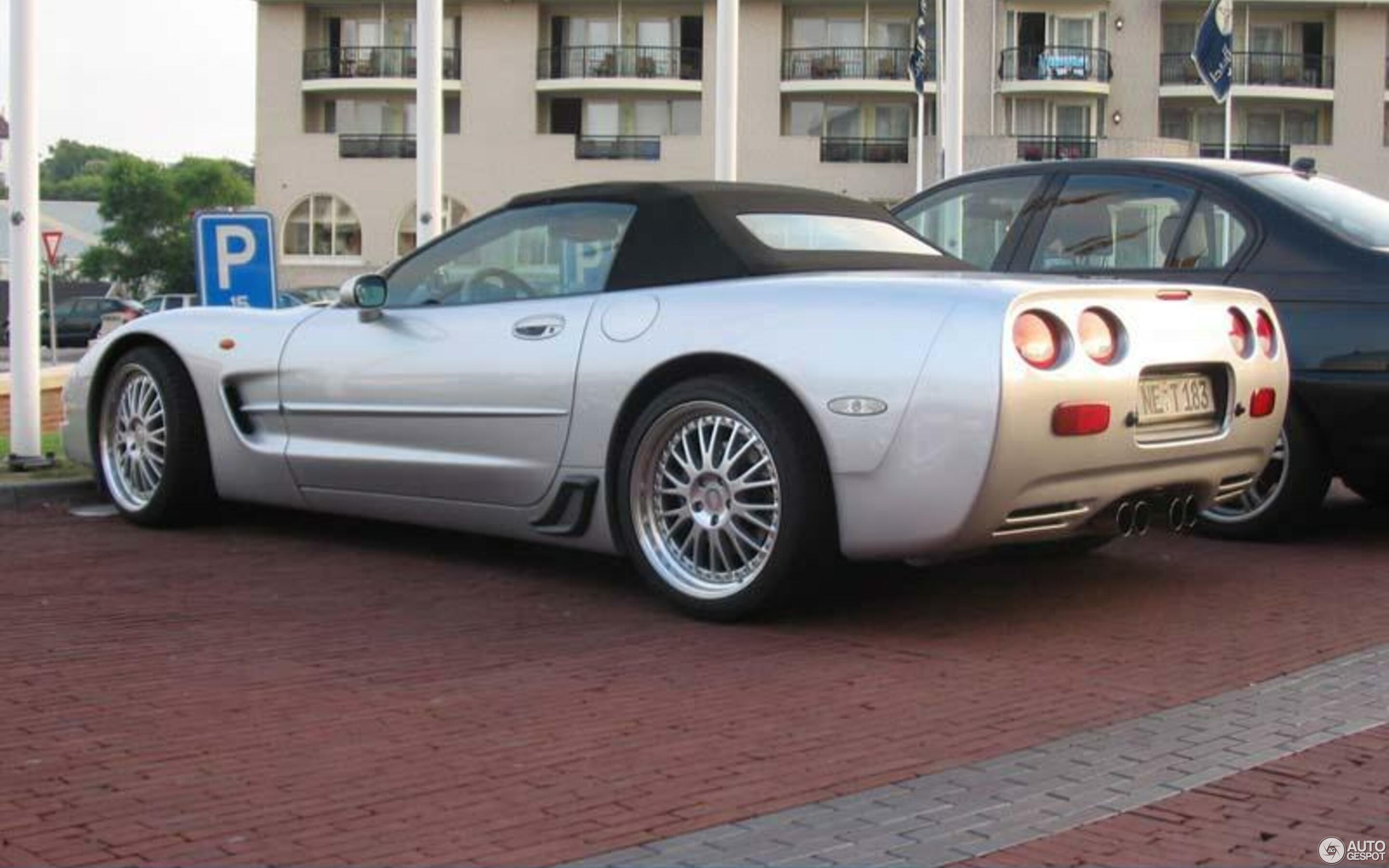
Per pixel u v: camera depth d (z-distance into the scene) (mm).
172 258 64062
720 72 13359
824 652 4621
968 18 44719
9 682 4215
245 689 4180
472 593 5457
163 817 3191
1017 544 5012
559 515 5348
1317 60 45156
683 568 5039
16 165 7867
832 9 44969
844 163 44750
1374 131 45031
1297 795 3377
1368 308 5969
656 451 5062
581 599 5355
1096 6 44719
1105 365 4625
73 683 4219
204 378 6438
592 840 3086
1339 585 5660
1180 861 2994
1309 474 6227
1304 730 3857
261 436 6340
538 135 45344
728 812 3252
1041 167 7133
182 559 6027
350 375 5934
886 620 5047
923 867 2957
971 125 44969
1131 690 4223
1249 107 45844
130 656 4516
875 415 4543
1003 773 3512
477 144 45469
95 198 117562
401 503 5883
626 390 5070
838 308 4703
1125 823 3201
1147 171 6766
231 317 6504
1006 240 7070
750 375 4836
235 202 65688
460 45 45469
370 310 5926
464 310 5711
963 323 4465
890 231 5797
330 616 5070
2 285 35406
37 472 7812
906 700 4113
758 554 4816
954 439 4422
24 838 3068
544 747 3684
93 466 6918
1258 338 5270
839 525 4680
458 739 3742
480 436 5523
